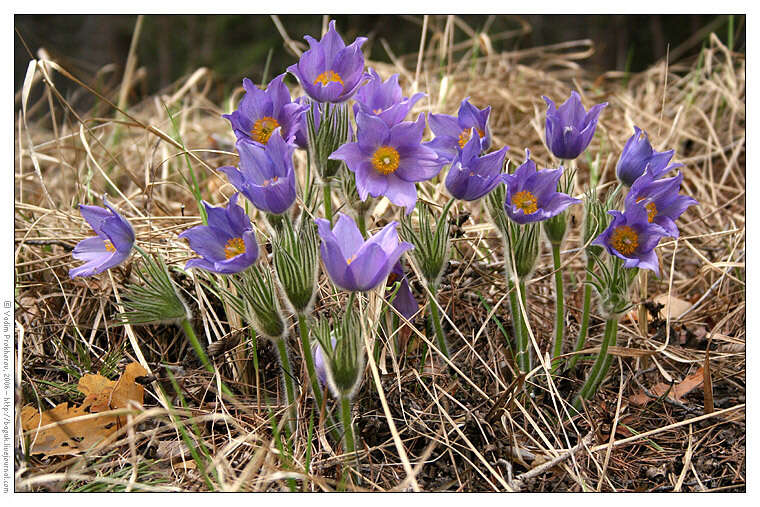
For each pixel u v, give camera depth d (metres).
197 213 0.94
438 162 0.69
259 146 0.66
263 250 0.79
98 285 0.83
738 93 1.09
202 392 0.75
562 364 0.77
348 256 0.65
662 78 1.23
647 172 0.68
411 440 0.71
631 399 0.77
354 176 0.72
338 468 0.68
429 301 0.74
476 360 0.77
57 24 2.21
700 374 0.77
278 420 0.72
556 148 0.71
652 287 0.89
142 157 1.07
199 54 2.40
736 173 1.03
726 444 0.73
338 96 0.69
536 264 0.73
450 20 1.18
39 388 0.76
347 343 0.65
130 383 0.73
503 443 0.70
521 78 1.22
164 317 0.71
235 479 0.68
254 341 0.72
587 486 0.69
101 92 1.28
